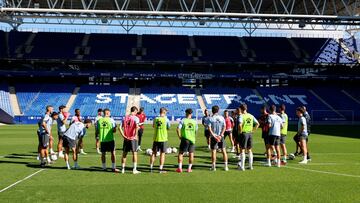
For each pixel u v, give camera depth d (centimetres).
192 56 5450
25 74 5072
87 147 1905
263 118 1355
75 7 4619
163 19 4084
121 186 932
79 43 5566
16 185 940
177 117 4488
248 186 936
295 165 1299
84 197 817
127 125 1117
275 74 5334
